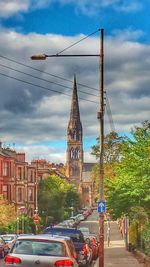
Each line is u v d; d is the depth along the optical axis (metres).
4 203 76.38
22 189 98.75
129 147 38.09
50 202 107.06
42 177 118.94
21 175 98.94
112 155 74.31
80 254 31.59
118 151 72.25
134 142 38.19
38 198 106.00
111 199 41.28
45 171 120.06
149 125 40.00
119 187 37.94
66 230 33.09
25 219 81.00
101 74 28.33
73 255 17.86
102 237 28.25
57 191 112.19
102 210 28.44
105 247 62.47
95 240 43.44
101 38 27.97
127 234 58.53
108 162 72.62
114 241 77.69
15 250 16.97
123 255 45.38
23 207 91.38
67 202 147.25
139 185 36.44
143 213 40.75
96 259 42.88
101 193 28.70
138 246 45.59
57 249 16.97
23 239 17.25
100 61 28.16
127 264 34.81
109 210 44.03
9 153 96.62
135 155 37.12
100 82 28.42
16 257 16.61
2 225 72.62
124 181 37.47
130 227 52.03
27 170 102.38
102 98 28.56
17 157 100.12
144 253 37.28
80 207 183.50
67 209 140.38
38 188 109.31
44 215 105.56
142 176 36.62
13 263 16.55
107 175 68.62
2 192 90.94
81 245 31.84
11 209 75.00
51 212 107.50
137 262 36.69
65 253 16.94
